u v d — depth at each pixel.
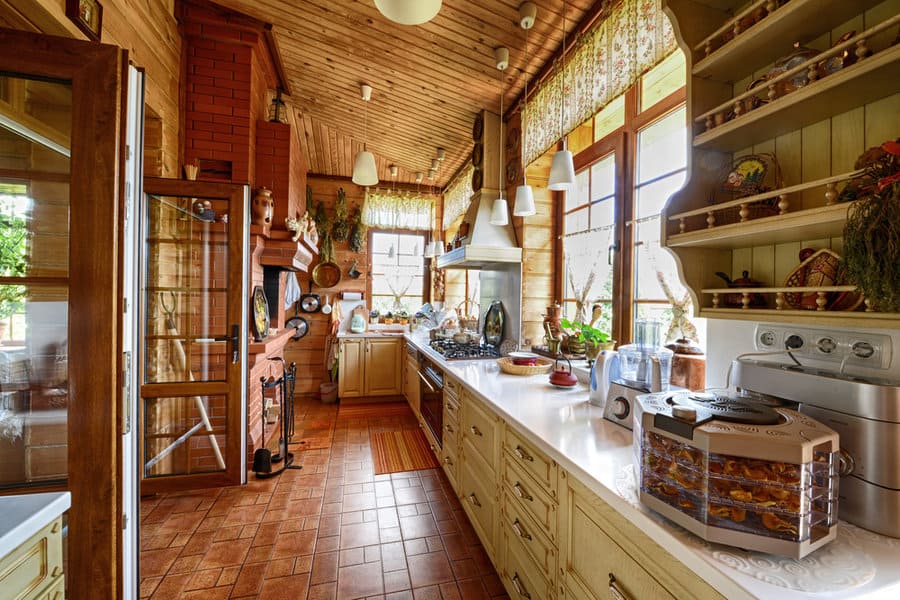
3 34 1.08
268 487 2.53
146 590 1.63
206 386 2.39
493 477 1.71
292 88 3.35
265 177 2.99
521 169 2.68
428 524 2.12
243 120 2.71
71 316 1.12
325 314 4.80
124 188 1.17
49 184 1.18
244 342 2.46
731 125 1.02
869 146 0.88
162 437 2.43
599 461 1.05
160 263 2.44
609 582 0.95
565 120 2.07
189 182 2.31
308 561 1.82
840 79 0.77
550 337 2.37
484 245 2.66
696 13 1.16
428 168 4.61
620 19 1.66
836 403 0.83
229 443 2.44
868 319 0.72
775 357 1.07
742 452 0.69
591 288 2.34
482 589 1.66
